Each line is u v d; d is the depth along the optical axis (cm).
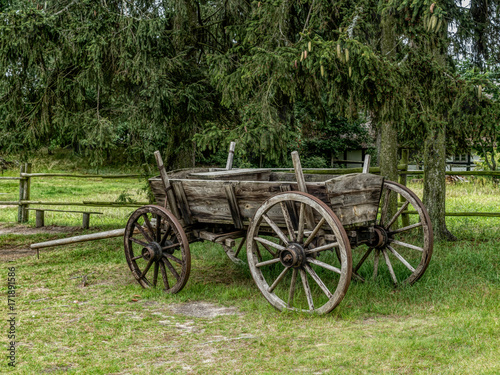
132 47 923
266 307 540
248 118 750
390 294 575
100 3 938
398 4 661
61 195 1880
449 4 742
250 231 549
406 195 609
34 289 650
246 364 388
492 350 380
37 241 1038
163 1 1037
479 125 712
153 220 665
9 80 952
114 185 2286
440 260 715
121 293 618
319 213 506
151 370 384
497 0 865
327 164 2802
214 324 497
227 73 877
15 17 847
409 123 727
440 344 404
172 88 948
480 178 1800
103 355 420
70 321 512
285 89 726
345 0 792
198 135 735
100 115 995
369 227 591
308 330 462
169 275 717
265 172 720
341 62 641
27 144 1009
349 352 396
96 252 895
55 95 979
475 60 935
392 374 352
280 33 811
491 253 757
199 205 619
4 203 1294
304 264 516
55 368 394
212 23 1076
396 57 752
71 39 889
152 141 1036
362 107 721
